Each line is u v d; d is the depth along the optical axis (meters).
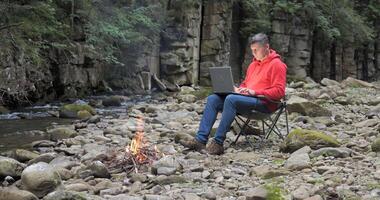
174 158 5.47
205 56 21.64
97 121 9.73
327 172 4.80
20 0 12.41
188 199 4.20
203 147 6.35
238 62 24.59
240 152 6.28
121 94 16.83
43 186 4.31
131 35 17.69
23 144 7.41
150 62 19.45
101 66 17.09
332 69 31.30
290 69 26.55
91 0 16.23
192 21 20.75
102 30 16.12
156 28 19.33
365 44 35.06
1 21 11.83
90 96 15.86
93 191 4.53
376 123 8.31
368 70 35.81
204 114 6.45
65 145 7.22
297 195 4.04
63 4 15.38
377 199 3.91
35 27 12.45
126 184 4.86
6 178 4.99
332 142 6.02
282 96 6.49
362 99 12.91
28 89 12.80
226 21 21.89
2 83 11.73
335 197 4.05
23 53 12.45
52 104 13.41
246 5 23.91
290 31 25.83
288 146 6.13
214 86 6.45
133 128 8.52
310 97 13.12
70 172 5.13
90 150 6.49
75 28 15.72
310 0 26.62
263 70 6.54
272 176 4.85
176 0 20.50
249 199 4.05
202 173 5.11
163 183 4.76
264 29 24.31
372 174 4.72
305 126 8.43
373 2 35.16
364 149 6.14
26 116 10.81
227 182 4.79
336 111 10.67
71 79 14.98
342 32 30.48
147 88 18.84
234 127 7.55
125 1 18.66
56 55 14.42
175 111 11.53
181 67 20.22
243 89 6.40
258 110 6.39
